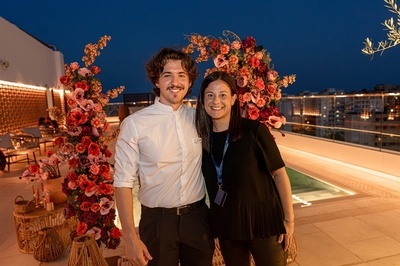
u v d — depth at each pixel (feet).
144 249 4.83
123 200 4.96
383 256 8.94
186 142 5.17
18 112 34.50
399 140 18.01
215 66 7.70
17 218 9.81
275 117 7.49
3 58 30.53
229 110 5.23
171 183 5.12
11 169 22.48
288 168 21.08
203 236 5.44
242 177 5.08
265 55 7.88
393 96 17.98
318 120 25.16
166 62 5.02
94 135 8.67
